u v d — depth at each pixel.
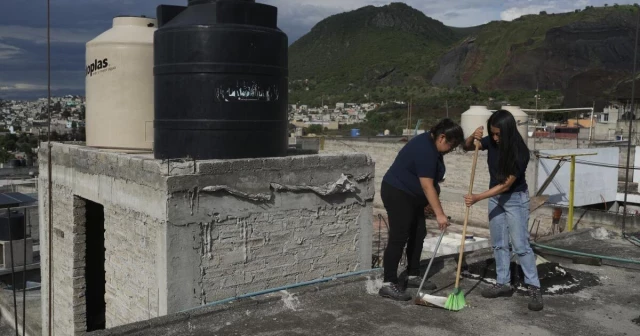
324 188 6.86
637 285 5.84
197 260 5.98
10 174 32.12
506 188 4.97
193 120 6.25
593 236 8.34
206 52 6.15
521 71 145.12
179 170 5.79
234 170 6.14
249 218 6.32
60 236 7.96
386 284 5.32
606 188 21.09
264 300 4.84
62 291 8.01
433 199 4.85
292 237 6.70
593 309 5.08
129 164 6.25
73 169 7.50
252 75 6.33
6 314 11.01
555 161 18.77
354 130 38.62
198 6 6.44
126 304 6.58
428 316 4.83
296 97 185.38
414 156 4.94
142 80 7.39
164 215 5.74
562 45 141.38
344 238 7.19
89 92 7.65
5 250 13.23
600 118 44.41
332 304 5.08
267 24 6.52
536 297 5.05
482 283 5.75
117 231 6.62
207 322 4.52
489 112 19.36
